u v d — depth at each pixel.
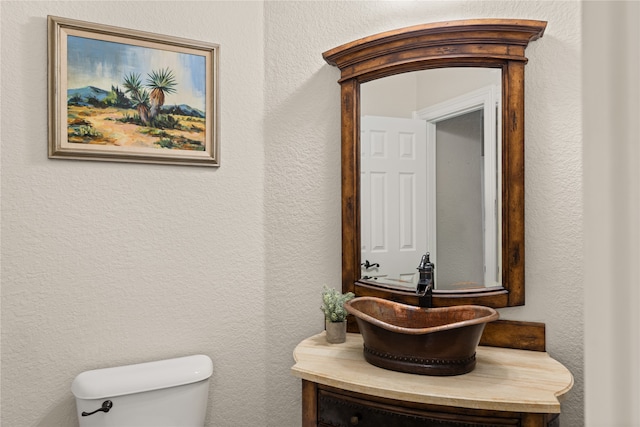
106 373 1.58
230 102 1.90
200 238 1.83
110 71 1.69
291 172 1.92
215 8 1.89
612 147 0.26
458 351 1.34
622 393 0.26
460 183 1.70
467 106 1.69
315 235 1.91
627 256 0.25
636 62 0.24
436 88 1.73
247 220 1.92
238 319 1.88
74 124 1.63
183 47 1.82
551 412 1.15
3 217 1.53
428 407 1.26
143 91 1.75
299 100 1.92
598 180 0.27
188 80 1.83
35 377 1.56
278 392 1.92
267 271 1.92
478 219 1.67
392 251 1.80
